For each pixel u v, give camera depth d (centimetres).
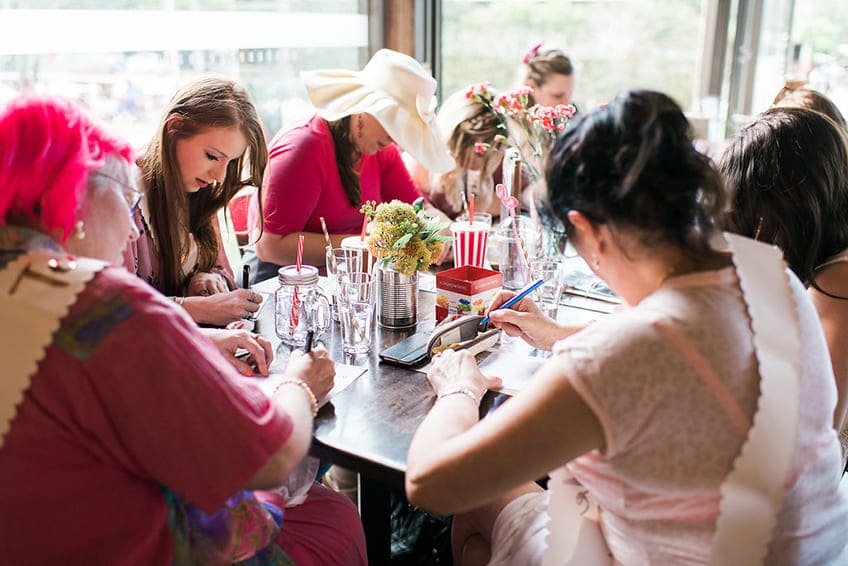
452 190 271
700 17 334
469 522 144
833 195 143
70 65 227
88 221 102
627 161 95
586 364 94
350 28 337
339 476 203
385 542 156
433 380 139
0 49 207
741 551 99
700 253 101
